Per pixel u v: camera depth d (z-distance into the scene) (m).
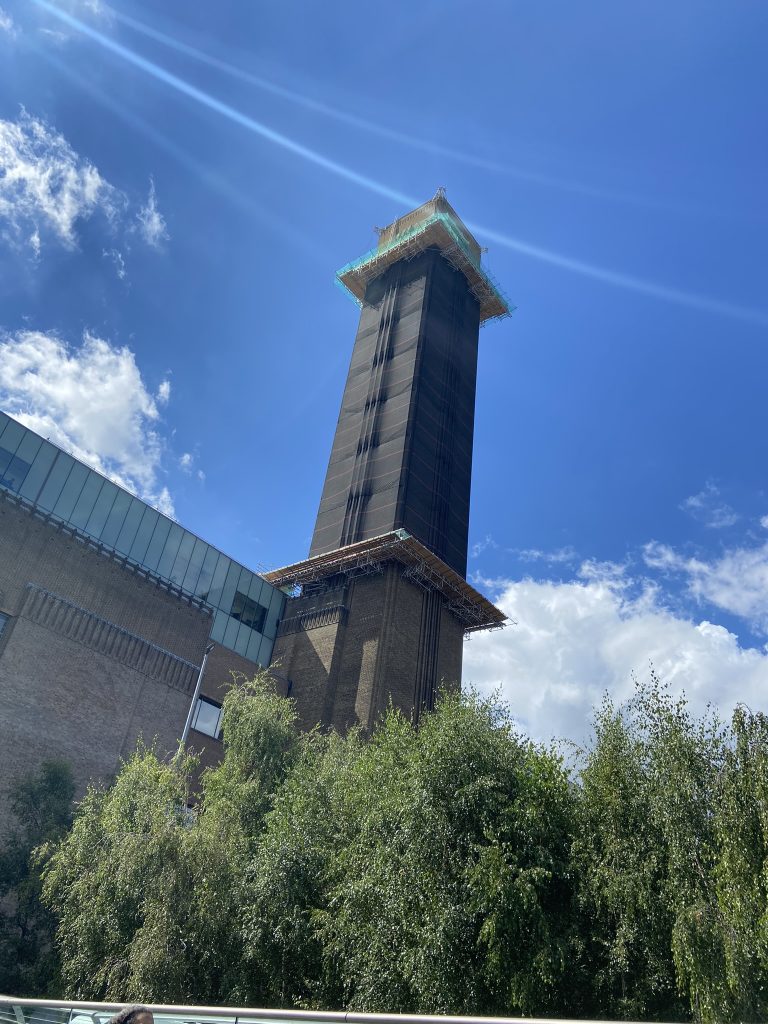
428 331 84.38
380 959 20.23
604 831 20.05
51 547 52.06
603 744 21.73
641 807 19.94
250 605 69.62
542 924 18.48
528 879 19.14
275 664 66.94
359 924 21.48
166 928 24.98
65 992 27.38
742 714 18.69
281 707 37.84
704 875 17.55
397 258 93.50
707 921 16.44
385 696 62.47
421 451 76.50
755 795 17.38
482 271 94.38
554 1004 18.52
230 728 36.62
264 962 23.92
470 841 20.70
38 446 54.59
